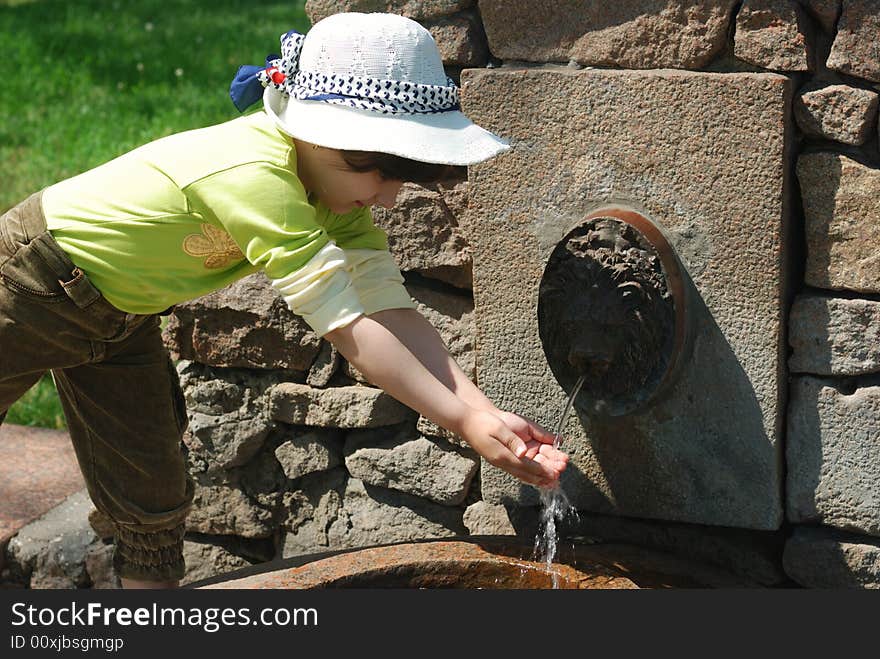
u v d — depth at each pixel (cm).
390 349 212
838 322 236
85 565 309
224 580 246
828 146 234
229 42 824
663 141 239
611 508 262
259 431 300
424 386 213
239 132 218
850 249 234
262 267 215
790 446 246
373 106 206
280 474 304
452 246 273
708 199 238
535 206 254
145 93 712
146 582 263
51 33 860
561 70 248
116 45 829
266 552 311
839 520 244
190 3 967
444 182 270
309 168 219
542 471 216
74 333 230
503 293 262
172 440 256
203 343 298
